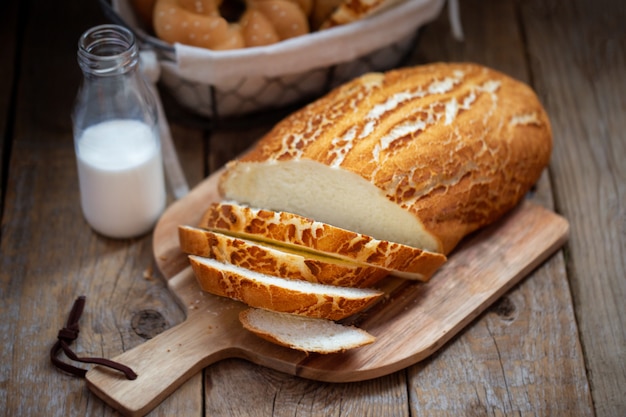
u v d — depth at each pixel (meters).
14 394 0.79
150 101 0.86
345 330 0.79
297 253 0.81
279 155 0.84
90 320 0.83
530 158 0.89
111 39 0.84
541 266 0.88
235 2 0.98
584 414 0.78
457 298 0.83
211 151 0.97
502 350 0.82
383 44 0.96
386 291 0.84
